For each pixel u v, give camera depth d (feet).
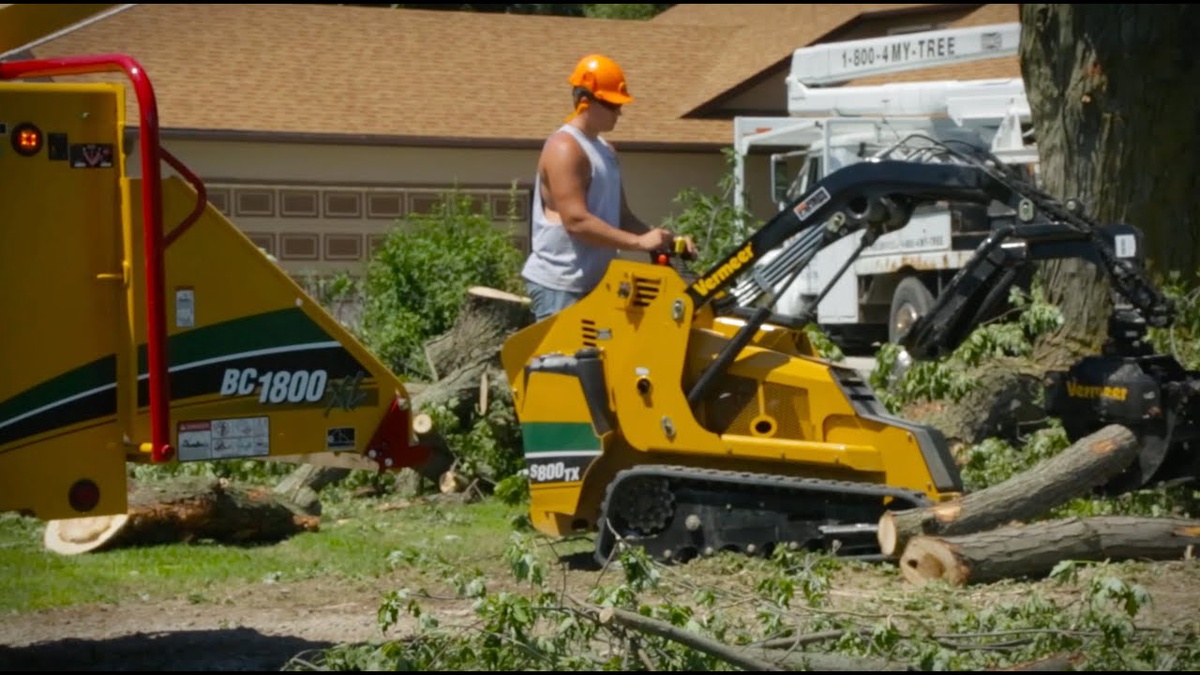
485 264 73.87
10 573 34.30
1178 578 31.17
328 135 96.84
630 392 34.78
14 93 23.71
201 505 38.22
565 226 35.60
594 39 116.67
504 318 49.34
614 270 35.09
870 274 81.15
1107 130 49.01
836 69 89.45
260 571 34.83
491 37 113.39
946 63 85.35
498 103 104.63
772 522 33.86
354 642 27.96
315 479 44.60
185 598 32.22
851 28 116.16
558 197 35.63
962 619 26.99
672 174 106.11
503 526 41.45
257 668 26.08
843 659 23.39
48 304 23.99
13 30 24.36
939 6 115.14
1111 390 35.70
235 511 38.75
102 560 35.83
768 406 34.60
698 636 23.45
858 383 34.81
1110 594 24.53
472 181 101.14
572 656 24.67
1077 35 49.24
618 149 103.86
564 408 35.22
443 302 70.85
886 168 34.01
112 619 30.30
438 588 33.40
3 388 23.71
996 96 84.28
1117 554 32.09
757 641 25.50
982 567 30.86
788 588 28.09
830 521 33.63
